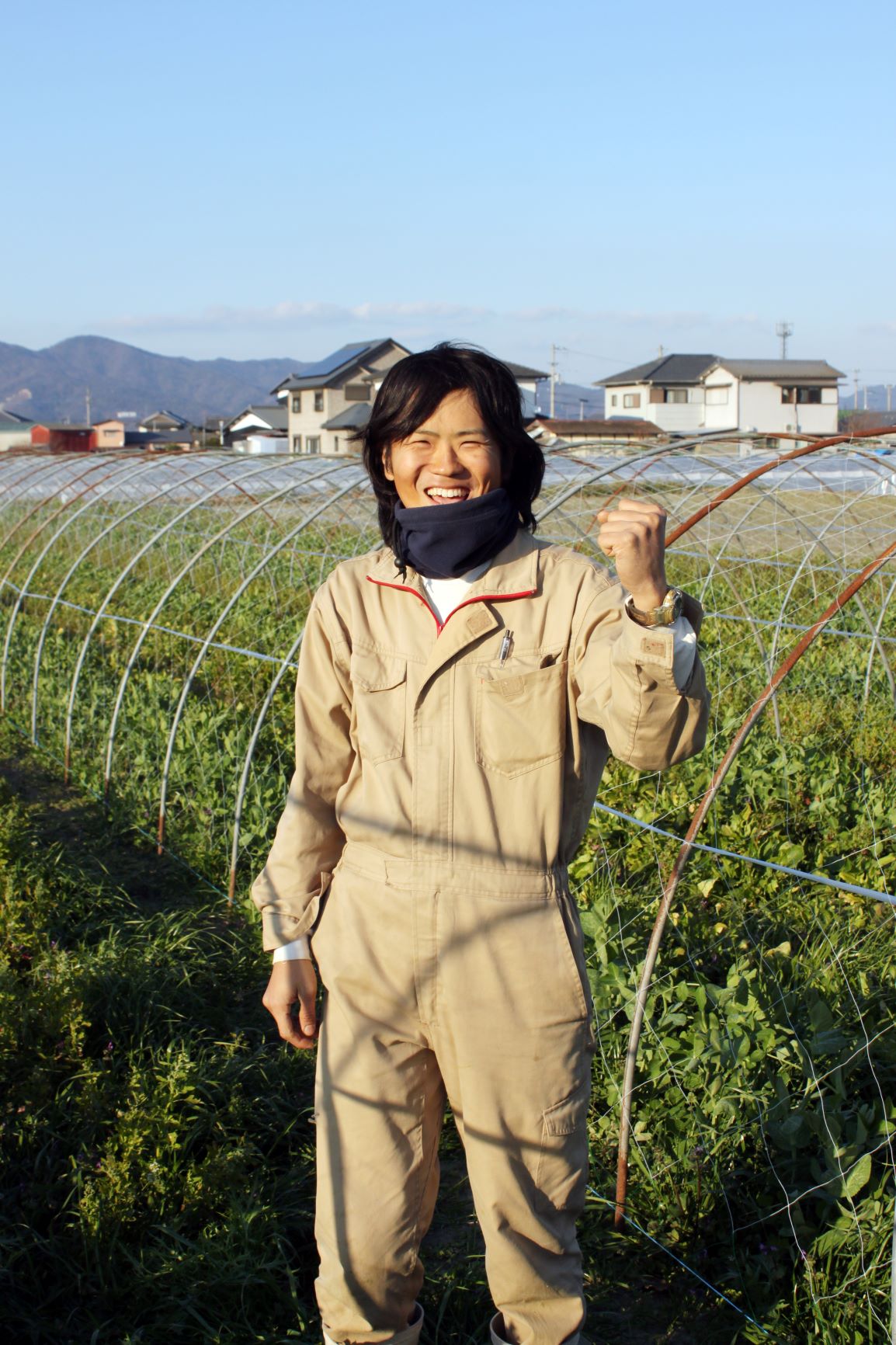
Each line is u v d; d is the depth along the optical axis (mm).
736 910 4809
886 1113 3240
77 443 86312
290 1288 2945
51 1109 3658
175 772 6773
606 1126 3400
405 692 2117
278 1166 3527
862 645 9750
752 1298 2918
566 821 2111
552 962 2057
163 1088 3617
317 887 2322
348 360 58906
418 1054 2158
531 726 2027
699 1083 3412
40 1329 2855
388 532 2189
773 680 3439
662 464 11883
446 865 2061
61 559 16766
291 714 8297
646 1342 2838
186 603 12219
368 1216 2127
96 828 6723
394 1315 2191
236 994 4633
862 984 4156
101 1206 3107
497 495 2051
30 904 5090
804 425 54344
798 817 6074
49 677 9273
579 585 2072
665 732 1844
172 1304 2910
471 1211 3350
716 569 12617
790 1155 3277
